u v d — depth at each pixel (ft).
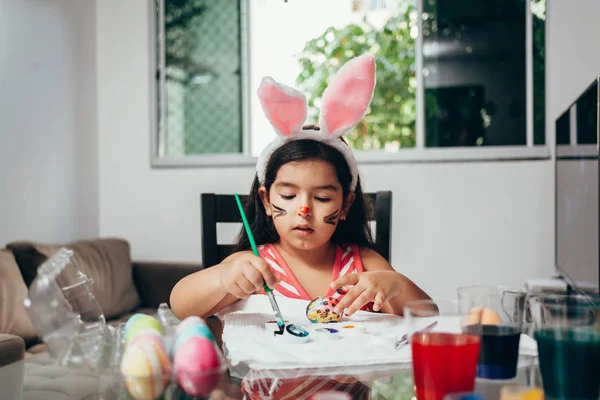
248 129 10.20
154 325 2.31
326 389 2.24
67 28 9.50
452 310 2.25
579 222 6.12
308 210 3.37
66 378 2.49
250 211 3.85
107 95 10.50
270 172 3.53
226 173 10.07
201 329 2.14
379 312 3.42
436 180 9.22
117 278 8.02
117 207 10.50
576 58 8.63
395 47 9.74
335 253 3.76
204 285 3.06
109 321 7.55
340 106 3.44
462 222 9.14
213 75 10.29
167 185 10.29
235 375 2.39
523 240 8.93
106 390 2.30
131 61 10.40
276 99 3.39
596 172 5.09
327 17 9.99
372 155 9.45
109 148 10.50
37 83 8.69
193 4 10.31
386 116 9.81
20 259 6.75
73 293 2.24
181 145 10.44
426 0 9.48
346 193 3.60
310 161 3.38
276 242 3.80
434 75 9.48
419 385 1.98
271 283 2.82
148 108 10.34
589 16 8.55
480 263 9.09
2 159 7.84
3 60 7.90
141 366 1.99
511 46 9.18
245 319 3.01
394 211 9.37
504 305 2.29
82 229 9.89
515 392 1.87
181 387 2.01
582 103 5.83
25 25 8.40
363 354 2.53
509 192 8.97
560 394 1.96
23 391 2.43
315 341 2.69
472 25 9.31
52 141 9.05
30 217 8.46
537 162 8.86
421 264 9.30
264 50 10.15
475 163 9.09
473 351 1.92
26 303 2.03
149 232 10.37
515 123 9.19
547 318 2.01
